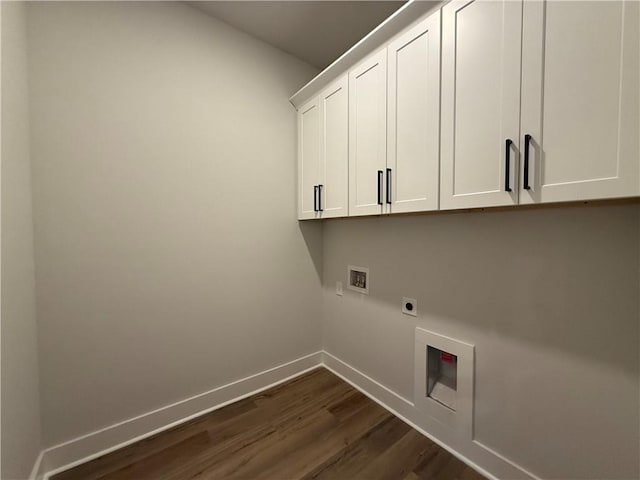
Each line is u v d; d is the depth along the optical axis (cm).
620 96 75
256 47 194
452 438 145
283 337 215
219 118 178
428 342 157
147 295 155
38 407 125
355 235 205
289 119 212
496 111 99
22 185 112
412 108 127
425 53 121
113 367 146
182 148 164
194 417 171
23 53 115
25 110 116
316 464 137
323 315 240
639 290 93
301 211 212
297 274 222
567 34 83
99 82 137
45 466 128
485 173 103
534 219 116
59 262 130
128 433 150
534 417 118
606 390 100
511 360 124
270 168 203
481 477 130
